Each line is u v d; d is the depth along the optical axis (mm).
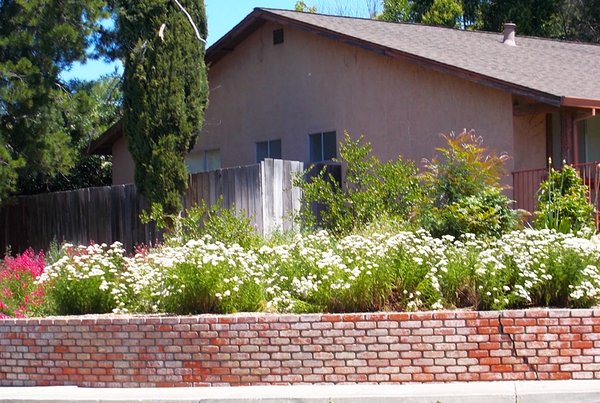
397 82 15461
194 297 8883
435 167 12633
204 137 20188
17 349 8727
